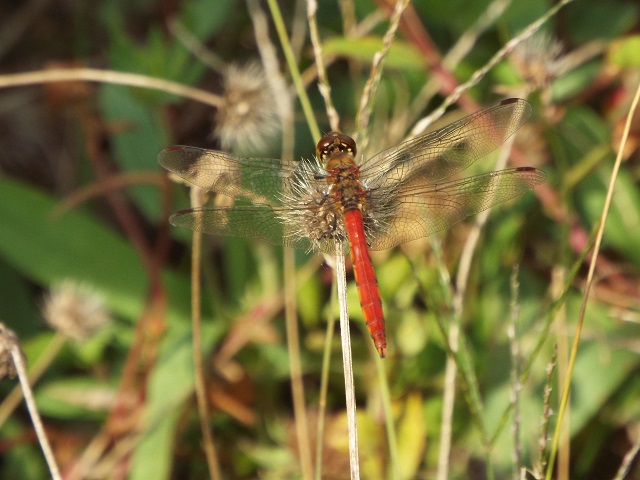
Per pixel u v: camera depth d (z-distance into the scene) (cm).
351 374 111
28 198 118
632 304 117
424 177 112
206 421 114
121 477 116
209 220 112
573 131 118
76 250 118
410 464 115
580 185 118
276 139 118
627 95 118
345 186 112
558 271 116
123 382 117
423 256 117
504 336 116
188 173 112
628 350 116
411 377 116
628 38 117
